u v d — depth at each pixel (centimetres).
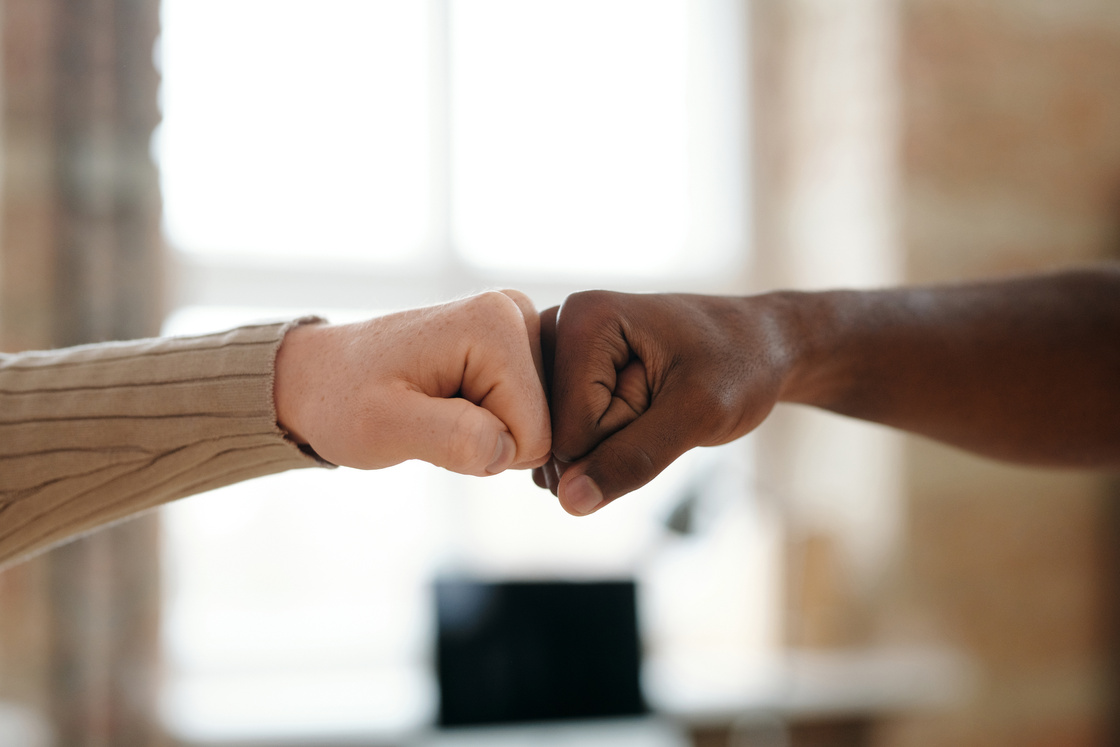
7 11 166
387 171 218
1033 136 220
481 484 216
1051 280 71
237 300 206
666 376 53
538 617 171
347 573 208
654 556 216
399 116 219
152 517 169
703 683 190
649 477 51
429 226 220
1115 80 227
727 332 55
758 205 241
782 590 210
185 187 204
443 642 168
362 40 217
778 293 63
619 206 233
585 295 53
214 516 202
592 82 233
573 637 172
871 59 213
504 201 226
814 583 207
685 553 222
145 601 167
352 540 208
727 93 241
